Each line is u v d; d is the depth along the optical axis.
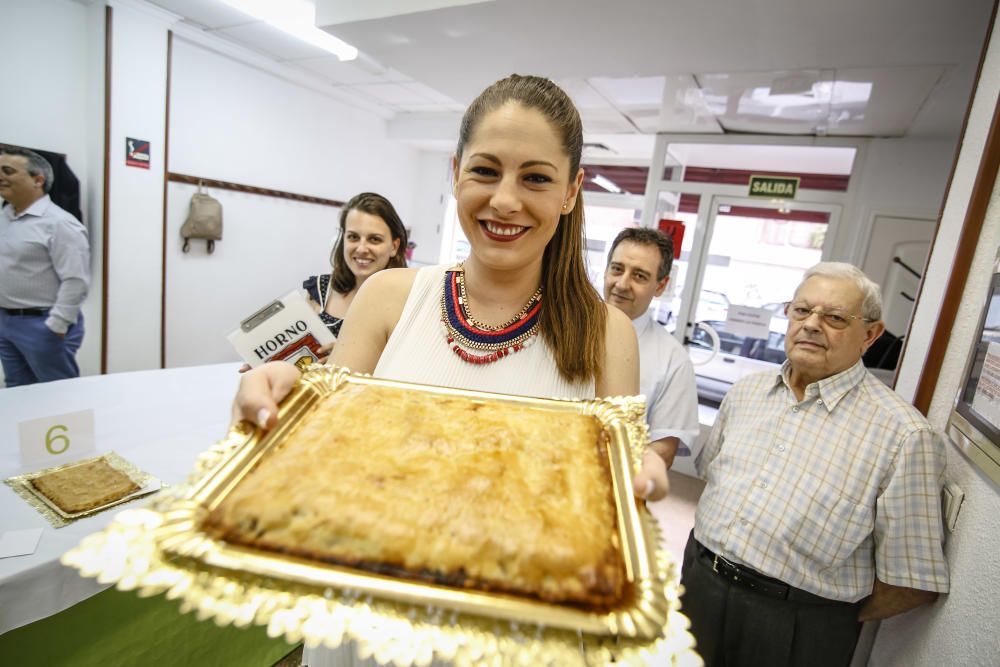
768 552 1.13
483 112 0.54
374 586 0.34
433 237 5.81
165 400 1.76
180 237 3.54
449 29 2.35
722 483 1.27
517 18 2.14
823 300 1.13
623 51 2.35
